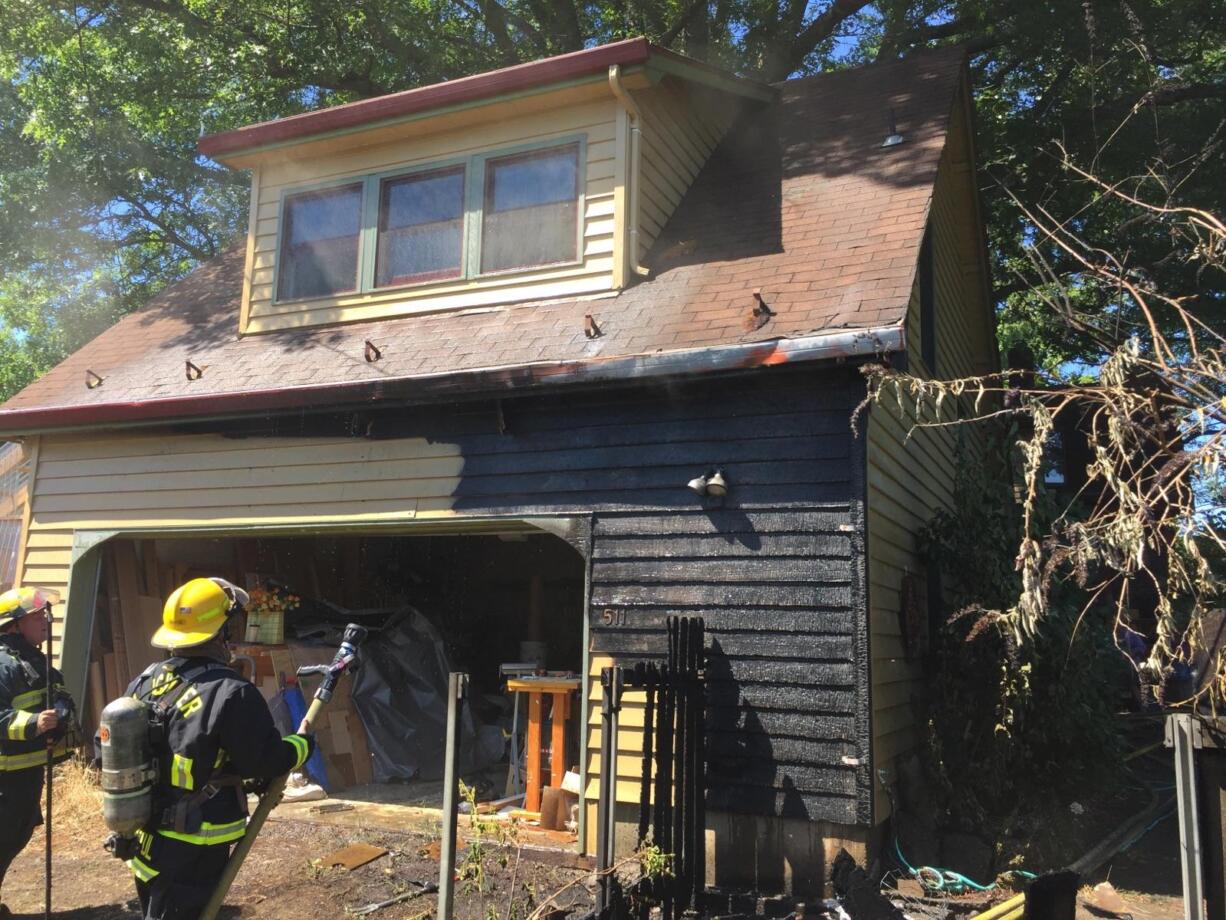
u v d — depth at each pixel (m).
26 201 15.71
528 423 6.65
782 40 16.38
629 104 7.52
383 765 8.06
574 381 6.15
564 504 6.40
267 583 9.09
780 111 9.73
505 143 8.02
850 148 8.42
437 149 8.31
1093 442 3.24
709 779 5.55
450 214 8.23
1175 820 7.00
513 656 10.77
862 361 5.49
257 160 8.98
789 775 5.39
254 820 3.41
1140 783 8.16
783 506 5.68
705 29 16.23
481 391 6.52
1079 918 4.94
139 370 8.77
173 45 13.73
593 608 6.16
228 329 9.13
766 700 5.52
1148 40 12.15
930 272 7.98
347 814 6.88
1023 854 5.76
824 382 5.71
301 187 8.88
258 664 8.12
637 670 4.51
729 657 5.66
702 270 7.17
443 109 7.99
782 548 5.64
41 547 8.52
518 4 17.27
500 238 7.97
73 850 6.25
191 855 3.21
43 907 5.16
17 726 4.21
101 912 5.09
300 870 5.64
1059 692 6.68
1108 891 5.33
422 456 6.99
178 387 8.05
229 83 14.94
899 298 5.84
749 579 5.70
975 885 5.35
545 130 7.87
